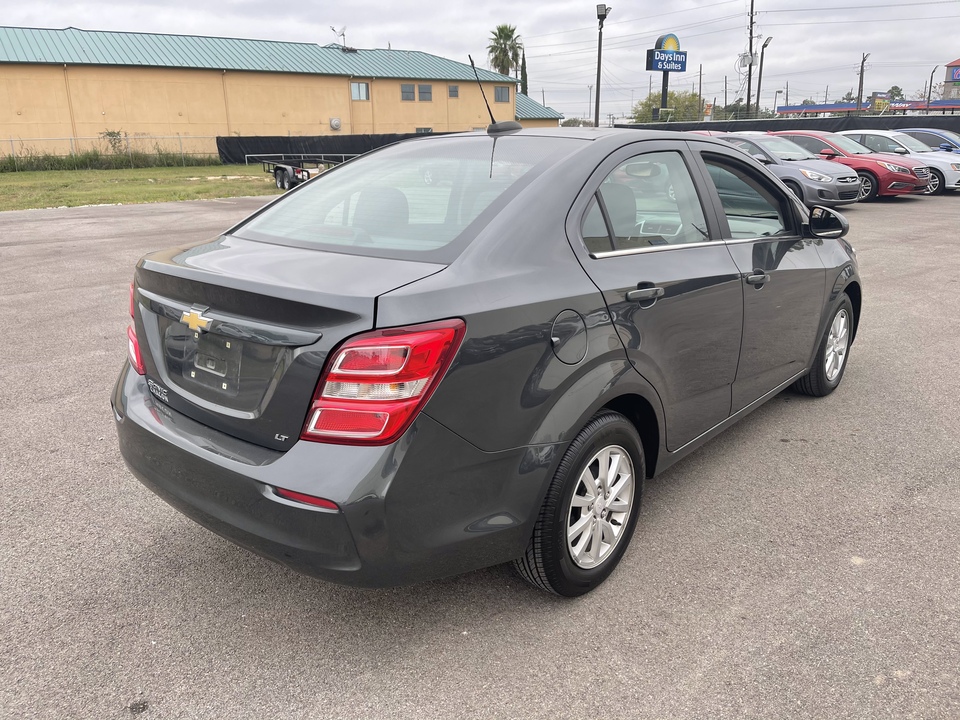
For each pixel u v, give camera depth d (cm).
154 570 290
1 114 3631
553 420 239
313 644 248
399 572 215
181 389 249
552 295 239
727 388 345
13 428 422
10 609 265
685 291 295
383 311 202
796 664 236
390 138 3978
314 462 207
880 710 217
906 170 1653
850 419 441
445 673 234
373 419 202
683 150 327
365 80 4625
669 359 291
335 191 308
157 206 1728
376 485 203
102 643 248
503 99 5150
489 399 221
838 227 404
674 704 220
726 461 386
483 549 231
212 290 227
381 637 252
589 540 268
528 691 226
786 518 328
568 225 259
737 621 258
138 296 273
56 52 3766
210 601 271
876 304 739
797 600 269
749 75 5425
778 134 1823
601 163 281
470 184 273
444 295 214
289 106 4381
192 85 4072
